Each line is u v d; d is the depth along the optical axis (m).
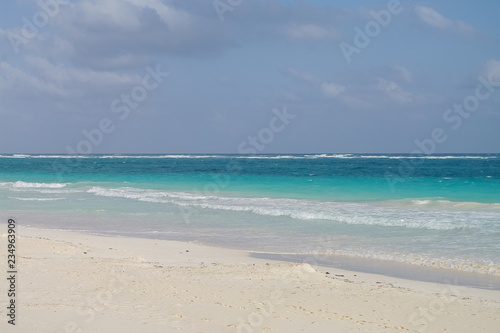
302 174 59.69
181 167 88.50
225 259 13.68
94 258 11.96
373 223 20.31
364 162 110.56
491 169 72.25
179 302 8.02
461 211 23.28
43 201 30.19
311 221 21.45
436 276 11.81
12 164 106.19
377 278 11.55
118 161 131.88
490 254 14.00
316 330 6.98
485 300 9.36
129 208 26.52
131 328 6.56
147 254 14.01
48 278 9.19
